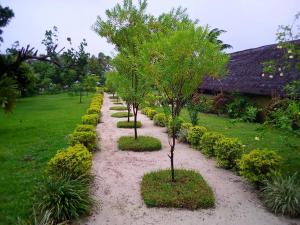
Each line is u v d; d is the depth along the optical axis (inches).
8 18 828.0
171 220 196.1
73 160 232.2
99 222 193.9
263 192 228.8
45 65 1535.4
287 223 191.6
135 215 203.3
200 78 226.7
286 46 281.3
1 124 601.0
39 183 223.1
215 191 243.8
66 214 191.5
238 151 292.4
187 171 275.6
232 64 818.8
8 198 221.8
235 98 674.2
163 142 429.4
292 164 293.7
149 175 266.5
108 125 593.9
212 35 230.8
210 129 514.0
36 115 748.6
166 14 369.1
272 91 525.3
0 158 335.3
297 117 236.2
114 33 403.2
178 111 239.1
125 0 394.6
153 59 226.7
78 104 1053.2
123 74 414.0
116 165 316.5
